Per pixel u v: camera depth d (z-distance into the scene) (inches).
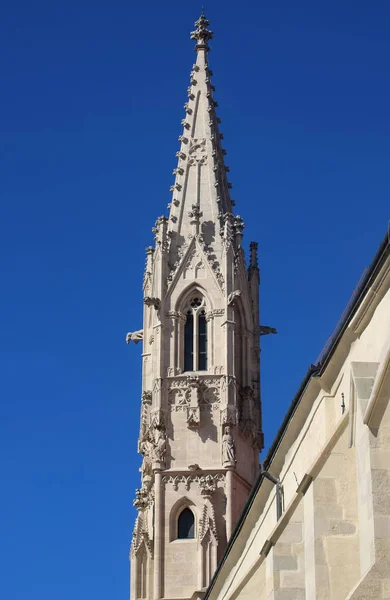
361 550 1716.3
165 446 3892.7
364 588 1646.2
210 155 4330.7
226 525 3796.8
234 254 4121.6
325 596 1845.5
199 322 4057.6
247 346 4077.3
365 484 1702.8
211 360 3993.6
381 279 1779.0
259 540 2449.6
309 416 2129.7
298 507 2023.9
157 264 4116.6
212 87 4503.0
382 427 1701.5
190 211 4222.4
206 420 3922.2
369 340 1859.0
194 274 4092.0
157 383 3961.6
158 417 3919.8
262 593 2358.5
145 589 3791.8
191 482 3850.9
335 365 2004.2
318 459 1897.1
